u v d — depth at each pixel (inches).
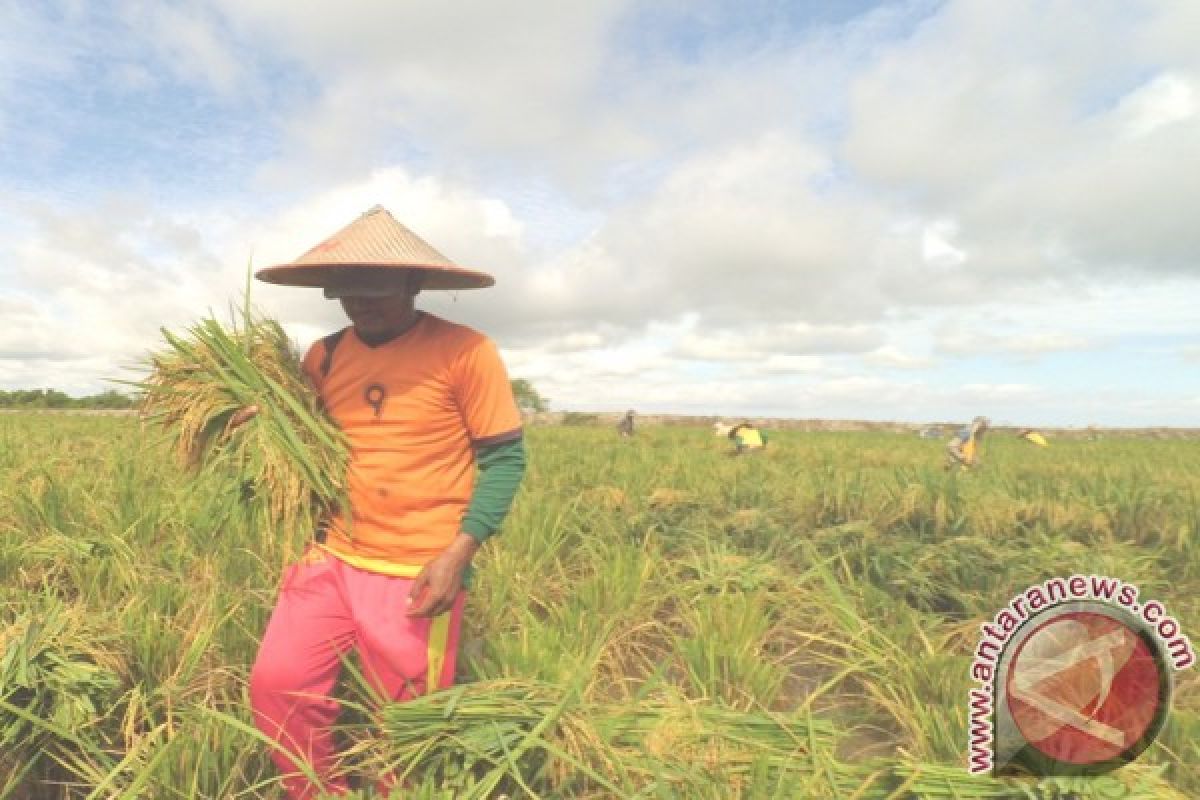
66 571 147.9
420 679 90.8
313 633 89.5
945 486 225.8
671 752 83.3
